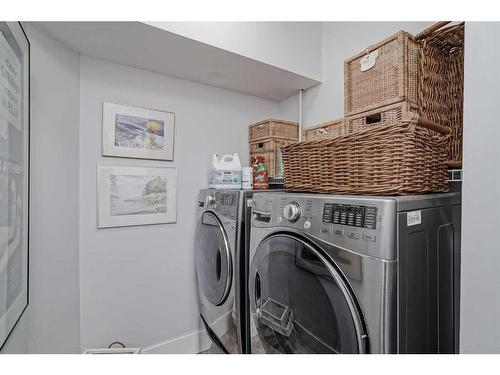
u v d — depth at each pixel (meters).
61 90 1.64
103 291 1.91
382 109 1.39
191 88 2.27
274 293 1.24
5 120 0.96
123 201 1.97
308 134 1.94
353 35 2.04
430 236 0.96
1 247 0.93
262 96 2.63
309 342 1.05
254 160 2.27
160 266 2.13
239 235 1.59
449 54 1.44
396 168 0.99
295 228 1.13
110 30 1.53
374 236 0.85
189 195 2.27
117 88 1.95
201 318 2.16
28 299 1.28
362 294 0.87
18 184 1.10
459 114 1.39
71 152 1.72
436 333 0.97
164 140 2.13
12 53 1.04
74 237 1.75
